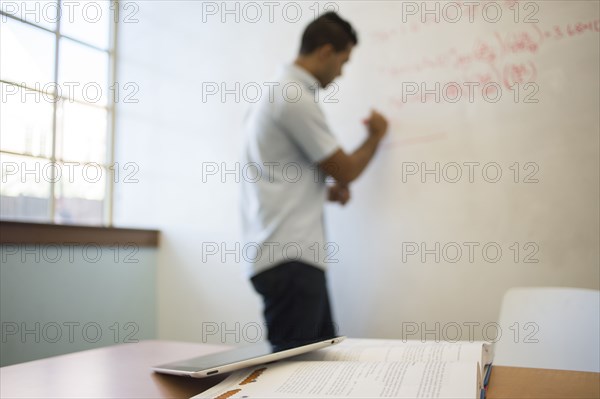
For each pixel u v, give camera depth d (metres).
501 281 1.61
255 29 2.06
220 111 2.13
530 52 1.58
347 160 1.58
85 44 2.22
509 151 1.61
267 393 0.57
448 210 1.69
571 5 1.53
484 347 0.72
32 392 0.68
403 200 1.76
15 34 1.95
